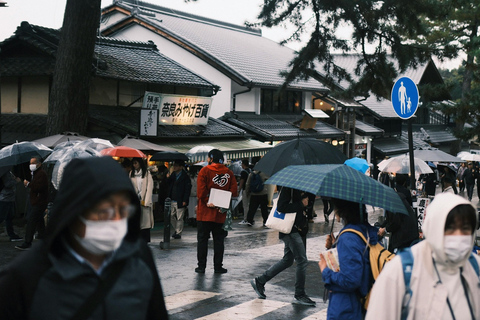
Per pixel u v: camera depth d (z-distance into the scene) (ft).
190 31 102.99
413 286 8.74
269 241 42.78
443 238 8.37
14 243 39.50
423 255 8.81
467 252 8.46
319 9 56.70
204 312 21.83
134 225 7.29
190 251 36.42
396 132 141.90
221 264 29.32
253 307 22.75
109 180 6.55
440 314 8.61
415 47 61.46
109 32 97.09
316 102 113.70
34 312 6.48
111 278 6.83
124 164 32.53
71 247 6.88
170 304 22.81
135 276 7.07
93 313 6.63
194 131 72.64
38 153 40.70
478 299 8.77
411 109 24.20
